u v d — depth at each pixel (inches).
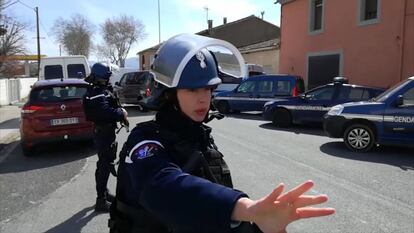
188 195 43.4
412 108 327.6
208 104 58.7
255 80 635.5
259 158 316.5
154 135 55.3
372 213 190.1
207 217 41.4
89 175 271.0
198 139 59.8
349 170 277.0
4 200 217.6
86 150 358.3
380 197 214.8
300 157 321.1
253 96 629.6
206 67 56.7
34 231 173.2
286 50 868.0
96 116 192.7
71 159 323.0
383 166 290.2
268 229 40.0
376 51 622.8
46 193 229.8
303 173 268.1
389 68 600.4
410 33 566.3
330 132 365.4
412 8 561.6
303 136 433.4
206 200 42.1
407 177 258.1
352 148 352.2
